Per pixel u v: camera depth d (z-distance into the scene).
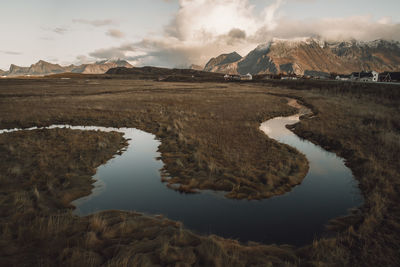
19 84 84.94
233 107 30.84
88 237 5.39
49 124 21.36
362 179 9.41
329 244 5.49
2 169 9.98
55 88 64.06
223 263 4.79
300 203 7.93
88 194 8.45
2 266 4.42
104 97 41.75
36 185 8.60
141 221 6.54
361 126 17.78
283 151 12.92
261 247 5.55
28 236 5.44
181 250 5.14
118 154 13.22
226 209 7.55
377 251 5.22
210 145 13.98
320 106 30.52
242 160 11.42
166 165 11.33
